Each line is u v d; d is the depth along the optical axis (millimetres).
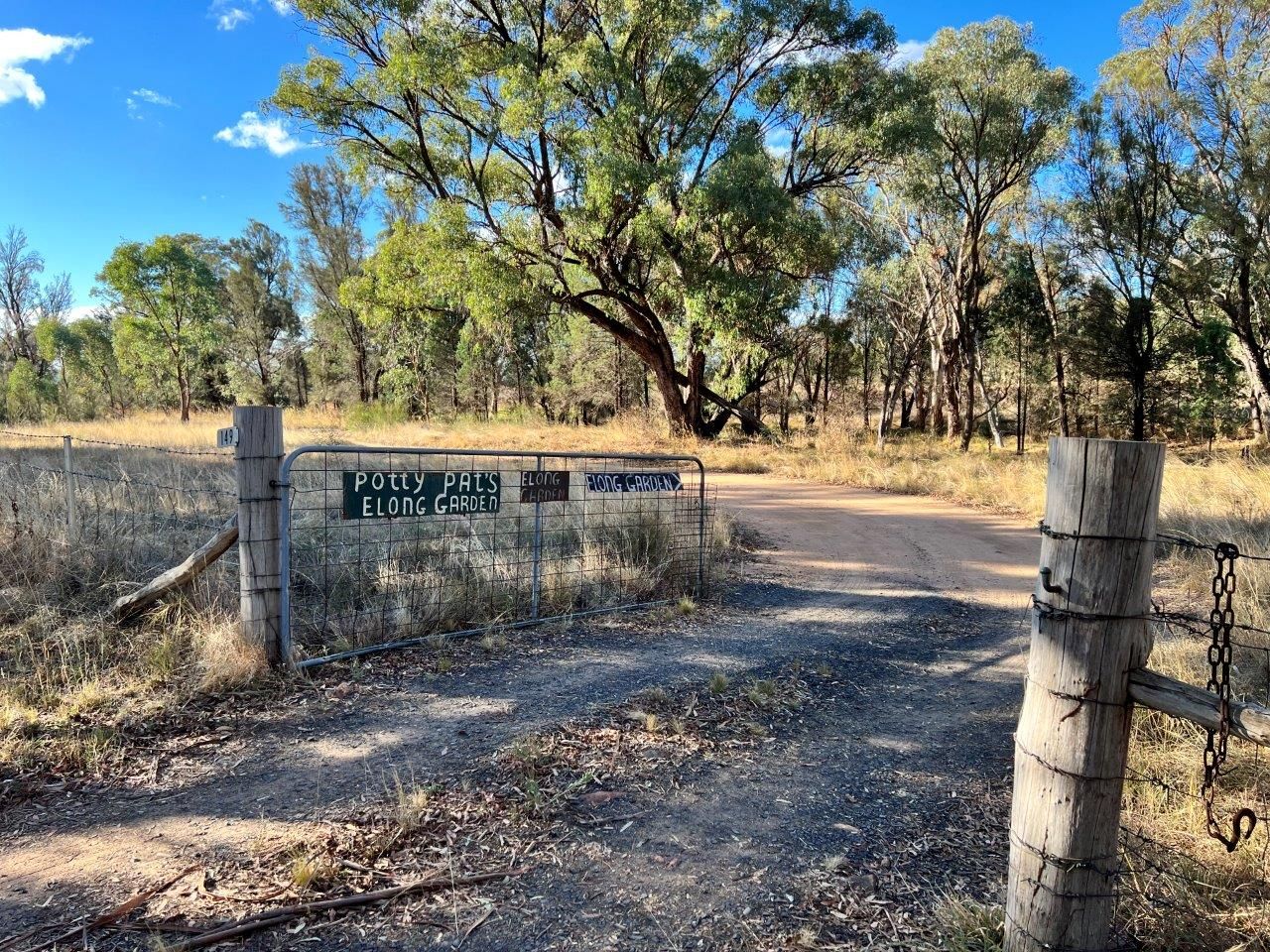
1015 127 26406
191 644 4633
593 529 7625
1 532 6102
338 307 41969
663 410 29891
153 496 8211
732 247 21297
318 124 21562
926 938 2441
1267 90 19812
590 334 37469
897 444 29234
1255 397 31656
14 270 50812
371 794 3244
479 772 3469
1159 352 28969
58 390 37344
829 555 9281
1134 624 1978
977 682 5055
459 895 2607
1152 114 22953
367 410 34969
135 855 2783
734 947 2395
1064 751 2018
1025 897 2115
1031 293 36250
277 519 4492
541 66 20859
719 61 22344
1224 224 21547
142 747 3600
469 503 5258
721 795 3383
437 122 20844
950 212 29516
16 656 4426
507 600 5961
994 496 14312
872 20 21641
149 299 35000
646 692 4504
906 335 41594
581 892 2658
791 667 5105
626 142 20422
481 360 39156
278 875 2678
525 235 21625
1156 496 1952
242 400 46500
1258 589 6426
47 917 2432
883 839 3068
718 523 9602
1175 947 2371
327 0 19578
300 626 5086
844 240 23953
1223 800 3264
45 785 3240
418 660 4891
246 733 3795
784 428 38500
